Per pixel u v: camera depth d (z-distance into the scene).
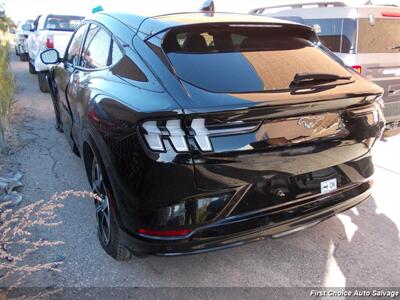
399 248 3.22
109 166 2.59
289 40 3.08
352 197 2.90
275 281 2.83
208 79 2.45
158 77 2.48
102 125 2.73
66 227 3.46
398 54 5.49
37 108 7.67
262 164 2.37
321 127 2.55
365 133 2.82
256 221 2.46
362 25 5.28
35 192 4.11
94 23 3.85
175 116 2.17
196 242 2.36
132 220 2.41
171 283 2.80
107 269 2.93
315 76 2.59
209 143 2.22
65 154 5.21
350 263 3.03
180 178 2.23
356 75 3.00
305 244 3.28
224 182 2.31
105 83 2.99
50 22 10.16
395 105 5.55
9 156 5.06
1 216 3.22
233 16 3.15
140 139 2.29
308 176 2.61
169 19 2.95
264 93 2.39
